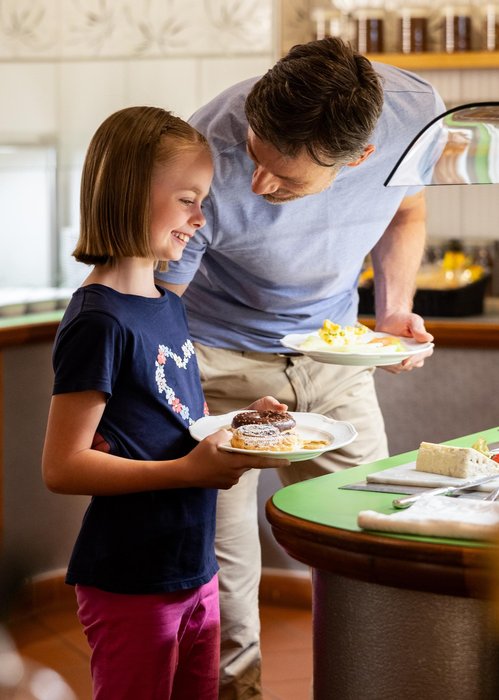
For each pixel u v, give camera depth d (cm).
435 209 444
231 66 427
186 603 173
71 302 166
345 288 247
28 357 319
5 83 459
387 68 226
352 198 221
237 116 206
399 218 257
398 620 145
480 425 320
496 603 103
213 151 206
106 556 167
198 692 182
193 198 172
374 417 254
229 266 230
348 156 180
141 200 168
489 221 438
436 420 324
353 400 249
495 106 169
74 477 159
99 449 165
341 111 174
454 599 141
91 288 166
